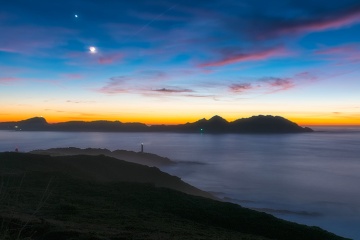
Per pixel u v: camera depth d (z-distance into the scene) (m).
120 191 35.41
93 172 65.31
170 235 17.16
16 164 55.44
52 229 13.66
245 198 108.94
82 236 13.48
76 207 23.53
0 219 11.23
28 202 22.34
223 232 22.47
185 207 30.12
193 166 196.88
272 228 27.28
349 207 100.38
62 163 64.25
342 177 172.00
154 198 33.00
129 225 19.44
